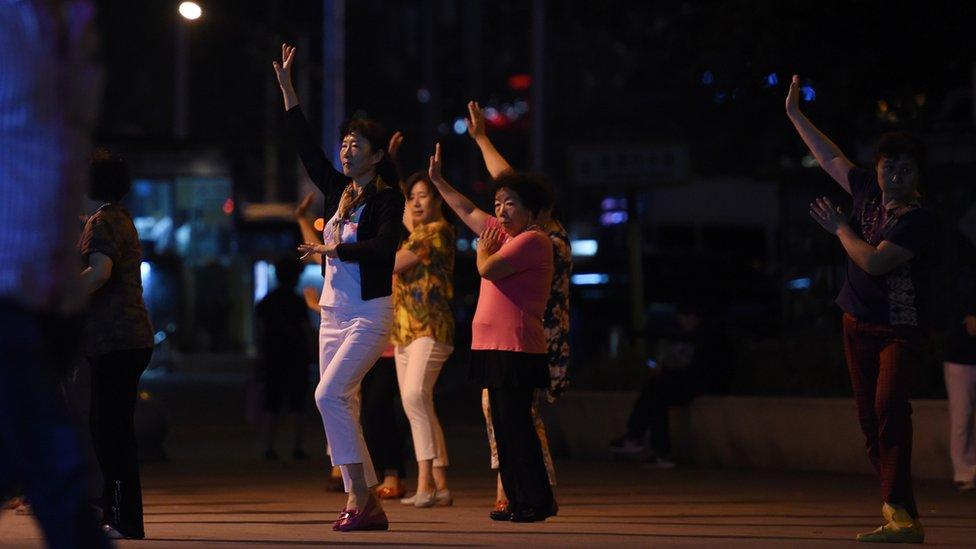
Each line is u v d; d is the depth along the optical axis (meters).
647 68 37.09
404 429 23.42
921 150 11.90
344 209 12.27
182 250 55.38
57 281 6.69
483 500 16.03
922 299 11.90
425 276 14.90
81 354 11.59
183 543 11.31
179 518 13.77
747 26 26.66
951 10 25.69
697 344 20.69
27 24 6.70
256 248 56.19
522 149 69.31
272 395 21.66
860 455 19.16
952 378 17.14
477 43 61.69
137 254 11.59
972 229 23.27
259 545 11.22
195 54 72.00
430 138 59.34
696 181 52.78
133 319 11.48
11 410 6.54
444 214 15.24
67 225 6.75
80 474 6.64
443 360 15.08
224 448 23.97
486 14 64.75
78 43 6.85
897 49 26.22
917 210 11.81
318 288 52.22
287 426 29.25
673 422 21.08
